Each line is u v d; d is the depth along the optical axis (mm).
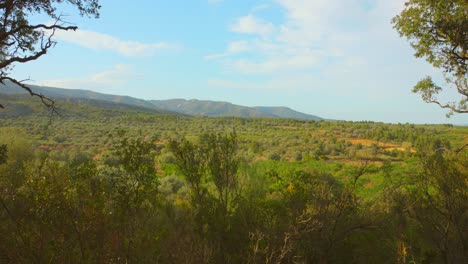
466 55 10008
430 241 6867
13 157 16594
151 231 5445
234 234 6172
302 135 100000
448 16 9180
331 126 128250
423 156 7469
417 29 9977
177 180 15141
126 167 4863
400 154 38688
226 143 6582
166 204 6844
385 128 102062
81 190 4273
